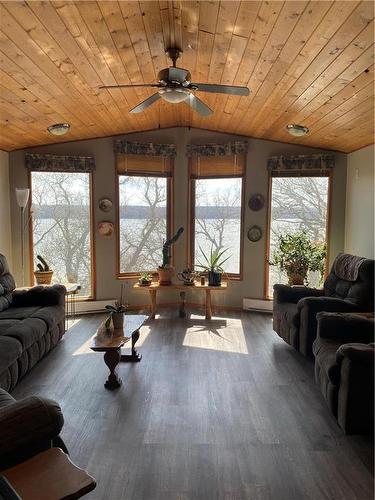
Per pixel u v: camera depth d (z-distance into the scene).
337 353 2.52
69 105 3.91
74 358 3.79
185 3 2.42
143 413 2.74
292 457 2.24
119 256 5.72
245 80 3.48
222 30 2.68
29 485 1.21
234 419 2.67
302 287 4.46
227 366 3.62
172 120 5.43
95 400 2.93
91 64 3.10
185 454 2.26
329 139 4.75
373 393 2.41
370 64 2.63
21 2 2.14
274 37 2.59
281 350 4.05
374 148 4.45
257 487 1.98
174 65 3.06
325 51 2.60
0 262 4.12
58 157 5.25
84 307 5.48
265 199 5.56
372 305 3.63
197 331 4.71
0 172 4.96
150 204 5.84
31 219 5.32
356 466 2.16
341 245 5.37
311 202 5.48
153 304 5.32
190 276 5.30
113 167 5.56
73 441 2.38
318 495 1.93
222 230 5.83
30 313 3.80
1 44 2.51
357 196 4.91
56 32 2.51
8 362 2.75
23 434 1.45
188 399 2.96
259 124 4.80
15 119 3.96
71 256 5.57
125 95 4.01
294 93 3.49
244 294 5.74
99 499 1.89
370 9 2.04
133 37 2.82
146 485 2.00
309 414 2.75
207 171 5.78
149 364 3.65
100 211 5.55
